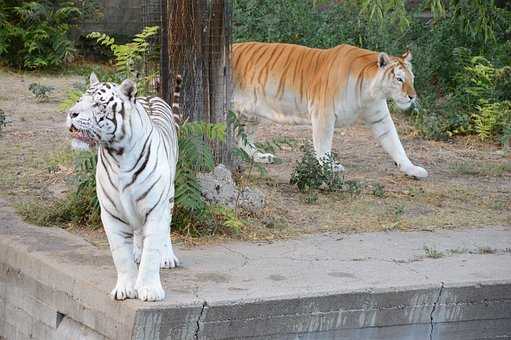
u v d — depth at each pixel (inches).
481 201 435.2
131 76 394.0
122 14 842.8
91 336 281.9
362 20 706.8
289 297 280.7
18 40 799.7
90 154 366.9
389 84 460.1
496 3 731.4
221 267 312.3
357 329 292.0
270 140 561.0
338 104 469.1
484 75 634.8
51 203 387.2
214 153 416.5
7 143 517.0
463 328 307.0
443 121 617.3
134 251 303.9
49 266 304.2
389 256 335.3
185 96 400.8
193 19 398.0
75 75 788.6
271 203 405.7
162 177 265.0
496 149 577.0
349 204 414.9
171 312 265.1
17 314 324.2
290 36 723.4
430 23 723.4
